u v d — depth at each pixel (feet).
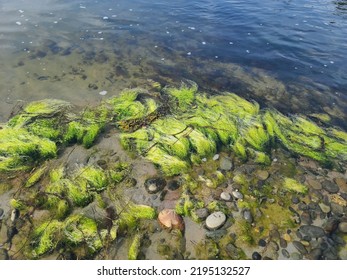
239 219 3.43
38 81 5.64
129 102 5.06
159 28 7.82
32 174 3.84
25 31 7.36
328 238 3.28
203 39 7.37
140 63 6.40
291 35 7.45
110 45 6.98
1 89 5.36
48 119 4.67
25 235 3.20
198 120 4.69
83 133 4.43
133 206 3.49
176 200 3.61
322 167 4.14
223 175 3.93
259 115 4.97
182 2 9.37
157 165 4.02
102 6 8.99
